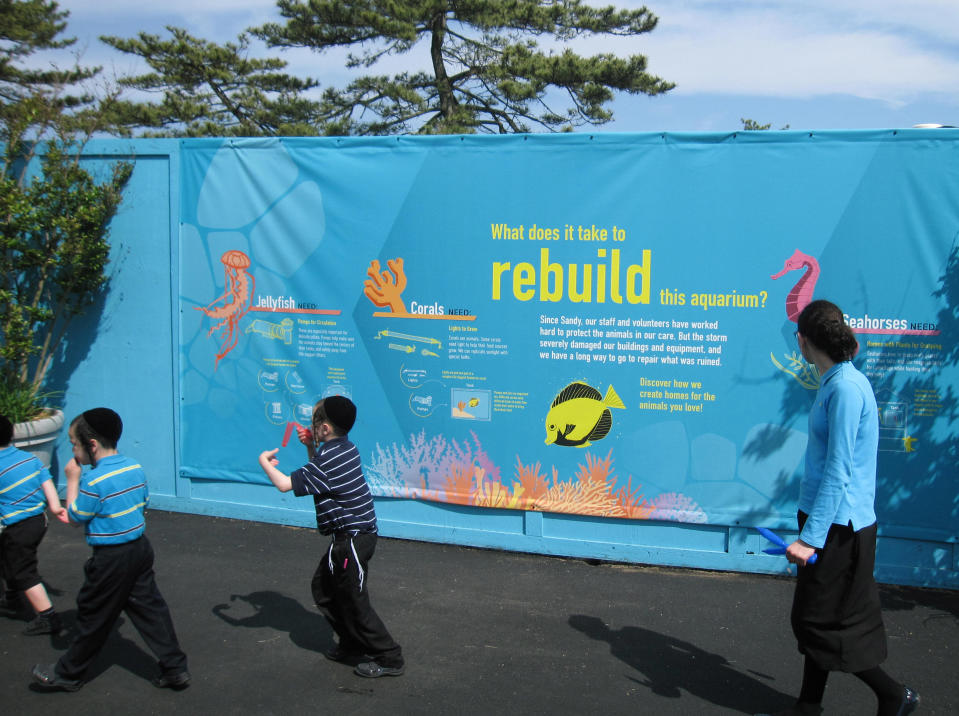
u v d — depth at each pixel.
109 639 4.52
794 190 5.43
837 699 3.98
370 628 4.05
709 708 3.89
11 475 4.38
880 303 5.38
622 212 5.65
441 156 5.91
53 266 6.56
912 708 3.46
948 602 5.21
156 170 6.51
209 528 6.34
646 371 5.69
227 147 6.32
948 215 5.27
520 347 5.86
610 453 5.76
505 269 5.86
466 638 4.59
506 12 25.92
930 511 5.40
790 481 5.54
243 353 6.41
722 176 5.50
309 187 6.19
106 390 6.74
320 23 27.06
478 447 5.98
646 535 5.79
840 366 3.54
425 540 6.13
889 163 5.30
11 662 4.21
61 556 5.71
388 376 6.12
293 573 5.50
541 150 5.74
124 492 3.81
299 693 3.96
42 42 27.67
